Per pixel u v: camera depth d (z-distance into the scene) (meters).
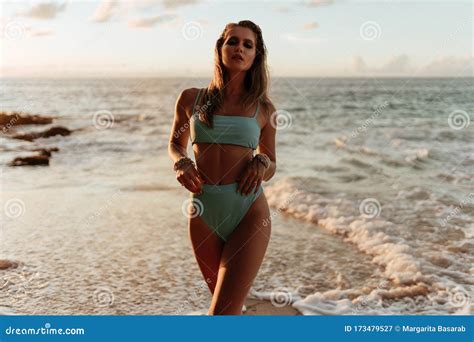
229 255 2.54
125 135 13.34
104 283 4.18
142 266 4.56
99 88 26.66
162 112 18.38
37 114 17.59
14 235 5.46
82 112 18.59
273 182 8.17
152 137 13.05
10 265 4.59
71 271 4.45
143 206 6.68
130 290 4.04
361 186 7.84
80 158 10.36
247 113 2.67
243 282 2.47
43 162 9.94
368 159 9.79
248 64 2.62
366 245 5.12
